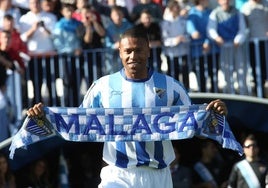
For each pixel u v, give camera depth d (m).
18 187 25.23
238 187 24.06
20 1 27.67
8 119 25.75
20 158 24.78
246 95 27.25
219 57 27.25
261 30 27.66
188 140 26.91
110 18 27.16
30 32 26.72
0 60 25.67
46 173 25.66
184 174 25.58
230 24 27.27
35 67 26.69
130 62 12.94
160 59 27.17
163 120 13.19
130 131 13.22
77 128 13.30
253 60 27.31
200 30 27.20
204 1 27.44
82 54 26.89
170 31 27.19
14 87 26.34
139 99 13.15
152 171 13.31
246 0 29.11
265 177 23.83
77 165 26.67
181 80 27.22
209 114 13.10
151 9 27.50
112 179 13.27
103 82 13.27
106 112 13.20
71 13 26.98
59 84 26.88
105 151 13.43
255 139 25.28
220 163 26.59
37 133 13.21
